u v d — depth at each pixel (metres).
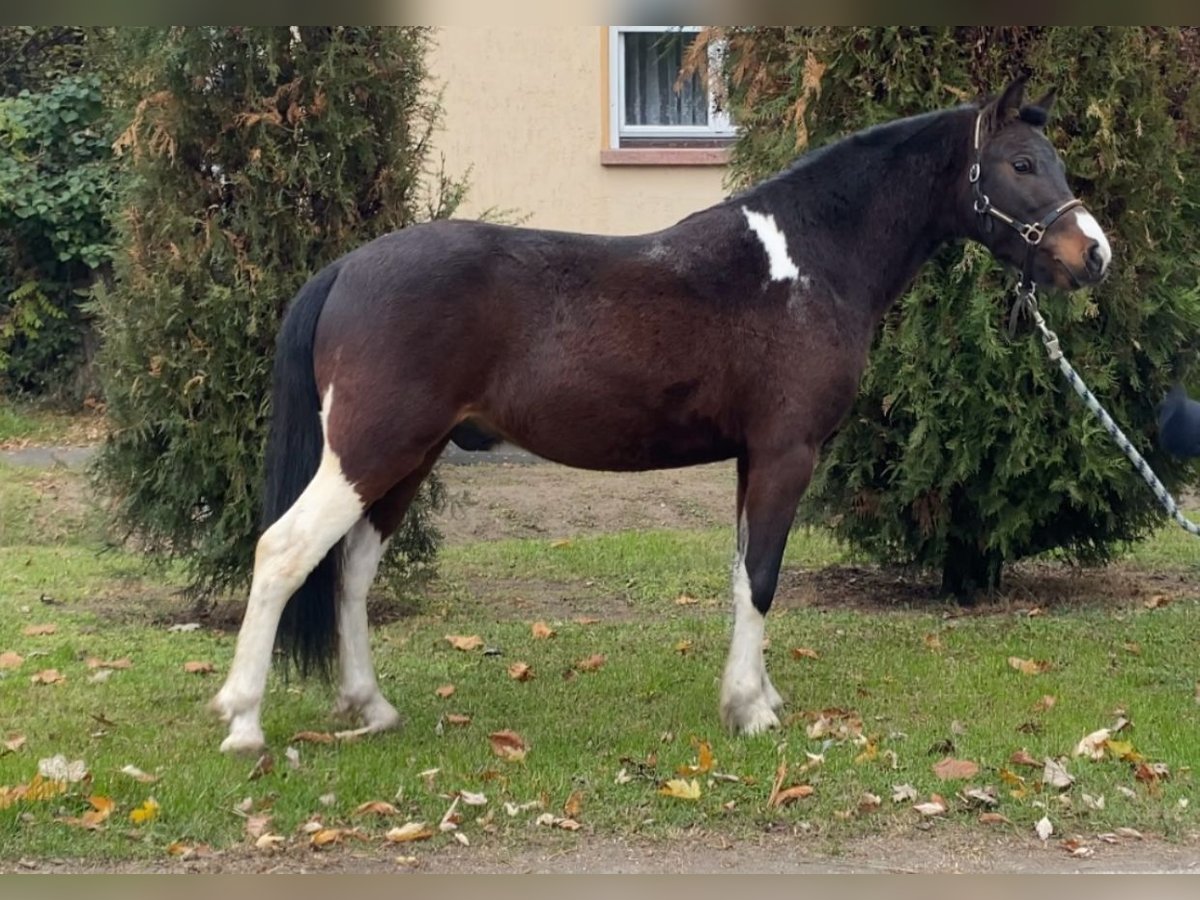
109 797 4.29
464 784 4.52
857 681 5.73
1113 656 6.10
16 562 8.33
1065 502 7.04
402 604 7.28
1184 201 6.78
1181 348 6.82
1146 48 6.62
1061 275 4.95
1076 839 4.17
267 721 5.16
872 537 7.22
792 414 4.87
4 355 13.02
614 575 8.05
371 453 4.57
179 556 6.84
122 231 6.51
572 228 11.71
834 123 6.80
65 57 13.57
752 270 4.86
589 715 5.32
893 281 5.18
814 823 4.27
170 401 6.39
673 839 4.18
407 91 6.65
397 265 4.60
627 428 4.80
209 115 6.34
